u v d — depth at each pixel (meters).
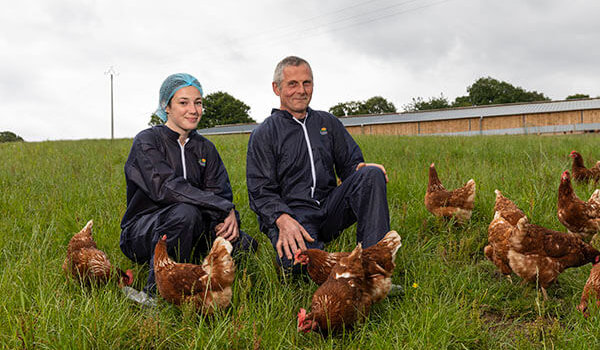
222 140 15.30
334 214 3.68
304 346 2.66
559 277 3.64
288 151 3.71
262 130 3.76
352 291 2.69
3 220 4.78
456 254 4.09
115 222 4.52
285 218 3.36
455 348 2.64
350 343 2.57
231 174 7.47
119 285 3.25
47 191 6.32
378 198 3.26
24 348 2.38
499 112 49.25
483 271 3.90
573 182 6.55
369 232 3.22
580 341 2.56
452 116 49.97
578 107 46.06
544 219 4.72
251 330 2.61
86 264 3.23
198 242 3.66
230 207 3.29
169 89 3.33
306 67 3.69
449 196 4.76
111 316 2.70
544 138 15.36
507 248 3.45
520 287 3.53
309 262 3.10
